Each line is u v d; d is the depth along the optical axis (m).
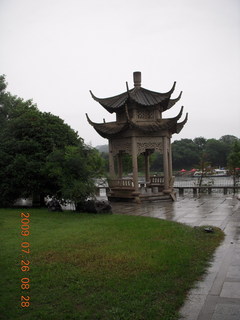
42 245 11.27
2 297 7.25
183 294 7.42
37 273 8.66
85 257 9.79
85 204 19.12
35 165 20.58
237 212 18.64
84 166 18.86
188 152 79.31
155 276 8.34
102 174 20.27
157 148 25.70
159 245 11.05
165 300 7.06
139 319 6.26
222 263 9.61
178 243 11.38
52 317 6.34
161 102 25.50
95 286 7.72
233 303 7.00
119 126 25.81
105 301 6.98
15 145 21.64
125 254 10.00
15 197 22.47
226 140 106.69
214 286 7.92
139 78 26.86
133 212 20.12
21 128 22.53
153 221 15.61
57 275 8.45
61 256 9.97
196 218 17.06
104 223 15.06
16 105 33.78
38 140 22.08
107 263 9.23
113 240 11.79
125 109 24.64
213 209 20.14
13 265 9.33
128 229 13.66
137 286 7.66
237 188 29.73
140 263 9.17
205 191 31.34
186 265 9.16
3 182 21.58
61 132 22.91
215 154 80.44
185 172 60.75
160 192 26.47
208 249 11.01
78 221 15.91
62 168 18.84
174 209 20.83
